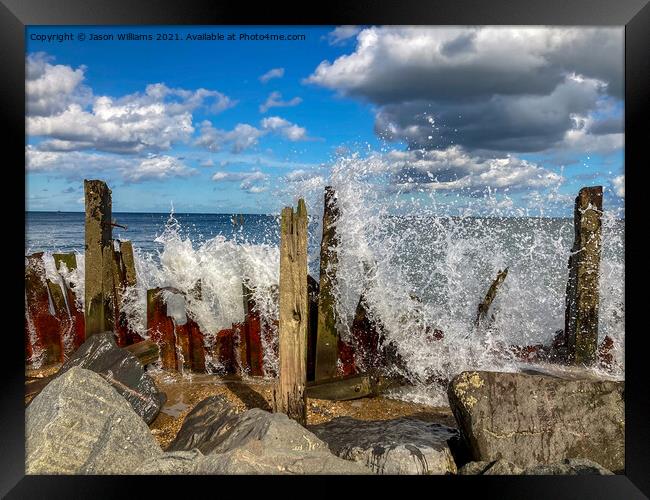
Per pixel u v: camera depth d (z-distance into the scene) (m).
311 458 3.64
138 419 4.23
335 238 5.52
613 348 6.12
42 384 5.15
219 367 6.11
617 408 4.03
